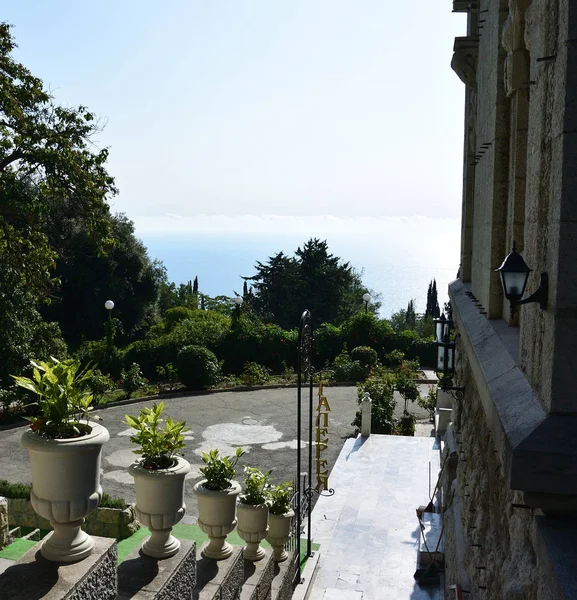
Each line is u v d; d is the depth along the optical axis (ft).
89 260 114.01
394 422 58.85
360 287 178.91
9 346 62.03
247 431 55.67
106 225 57.72
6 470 43.55
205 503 17.58
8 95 49.96
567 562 7.46
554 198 8.66
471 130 29.86
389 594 27.12
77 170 53.52
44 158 51.65
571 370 8.40
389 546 32.22
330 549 31.81
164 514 14.12
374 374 75.15
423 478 42.96
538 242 9.87
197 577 16.66
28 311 63.16
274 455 48.83
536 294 9.04
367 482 42.24
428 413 66.59
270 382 78.23
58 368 10.33
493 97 18.22
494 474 14.14
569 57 8.14
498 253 17.87
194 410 63.93
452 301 29.19
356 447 50.29
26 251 58.13
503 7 17.25
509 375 11.51
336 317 150.92
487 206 19.25
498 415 10.01
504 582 11.23
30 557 9.92
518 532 10.48
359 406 65.72
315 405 66.59
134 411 63.21
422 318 153.17
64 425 10.05
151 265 127.24
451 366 26.61
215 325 90.89
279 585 22.18
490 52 19.54
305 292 150.20
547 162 9.53
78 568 9.68
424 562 29.58
